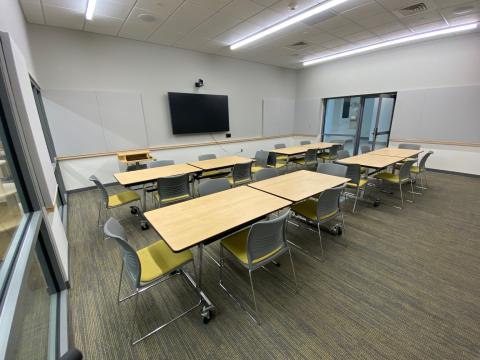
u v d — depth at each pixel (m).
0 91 1.54
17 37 2.60
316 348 1.49
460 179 5.15
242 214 1.90
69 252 2.55
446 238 2.76
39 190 1.85
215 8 3.53
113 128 4.92
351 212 3.52
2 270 1.07
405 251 2.52
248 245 1.58
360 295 1.92
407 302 1.84
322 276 2.15
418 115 5.75
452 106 5.25
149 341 1.56
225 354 1.47
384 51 6.08
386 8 3.65
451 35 4.95
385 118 6.47
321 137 8.30
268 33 4.55
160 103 5.50
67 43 4.21
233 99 6.84
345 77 7.02
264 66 7.40
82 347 1.52
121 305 1.86
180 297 1.94
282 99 8.17
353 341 1.53
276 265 2.31
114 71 4.77
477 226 3.04
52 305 1.80
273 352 1.48
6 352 0.68
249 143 7.52
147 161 4.89
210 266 2.33
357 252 2.51
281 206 2.05
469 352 1.45
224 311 1.79
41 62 4.02
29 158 1.78
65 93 4.29
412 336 1.56
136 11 3.58
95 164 4.82
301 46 5.51
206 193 2.58
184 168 3.67
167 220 1.80
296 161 5.50
